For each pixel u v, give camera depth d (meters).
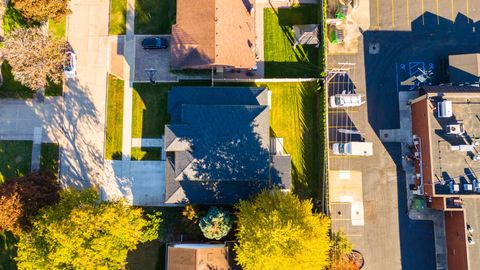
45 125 49.38
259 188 46.62
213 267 43.94
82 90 49.69
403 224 48.69
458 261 45.31
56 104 49.56
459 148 44.78
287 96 49.81
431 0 50.47
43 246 39.50
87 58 50.06
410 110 49.81
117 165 48.88
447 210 45.47
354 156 49.41
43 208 41.59
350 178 49.25
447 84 48.88
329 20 49.59
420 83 50.12
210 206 47.00
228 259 44.75
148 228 46.12
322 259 40.62
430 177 45.19
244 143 44.56
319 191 48.66
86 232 38.69
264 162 44.59
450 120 45.47
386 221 48.75
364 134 49.69
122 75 49.88
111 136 49.19
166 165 46.75
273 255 38.94
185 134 44.38
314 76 49.94
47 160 48.88
